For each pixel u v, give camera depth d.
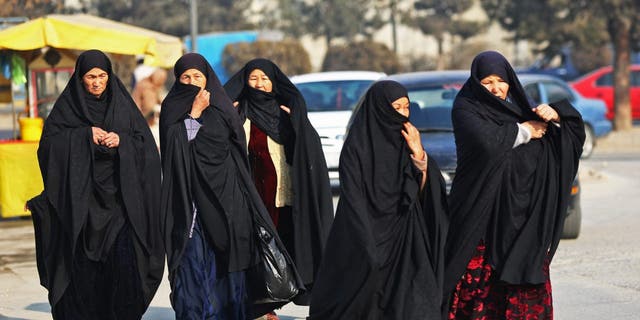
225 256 21.42
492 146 19.56
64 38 42.28
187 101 21.56
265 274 21.69
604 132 77.94
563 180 19.92
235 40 124.00
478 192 19.80
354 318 19.28
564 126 19.91
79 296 21.36
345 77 51.03
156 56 47.28
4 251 36.00
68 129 21.08
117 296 21.34
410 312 18.89
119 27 46.84
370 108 19.00
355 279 18.94
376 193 19.03
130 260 21.28
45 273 21.52
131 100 21.73
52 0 56.41
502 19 121.81
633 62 132.62
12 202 41.31
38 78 46.41
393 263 19.11
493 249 19.92
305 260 23.72
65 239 21.16
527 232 19.83
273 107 24.12
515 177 19.84
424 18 199.00
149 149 21.50
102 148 20.92
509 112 20.09
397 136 19.05
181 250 20.84
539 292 19.92
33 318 24.91
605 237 38.03
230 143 21.78
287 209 24.14
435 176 19.30
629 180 59.22
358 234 18.75
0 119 121.25
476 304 20.14
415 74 43.03
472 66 20.42
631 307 25.89
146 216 21.33
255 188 22.02
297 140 23.75
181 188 21.00
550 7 112.81
